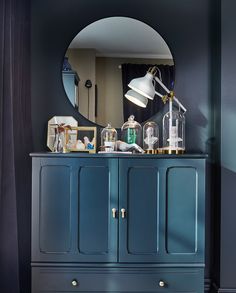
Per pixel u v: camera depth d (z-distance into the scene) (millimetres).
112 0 2596
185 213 2072
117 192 2064
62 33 2580
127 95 2578
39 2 2572
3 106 1935
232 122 2412
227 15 2426
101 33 2594
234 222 2402
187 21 2596
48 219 2066
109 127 2447
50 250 2061
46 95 2566
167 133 2467
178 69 2586
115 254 2055
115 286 2055
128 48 2594
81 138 2555
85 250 2059
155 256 2059
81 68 2584
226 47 2422
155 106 2568
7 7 1990
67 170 2078
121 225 2055
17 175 2252
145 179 2072
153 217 2064
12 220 1952
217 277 2438
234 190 2412
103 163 2072
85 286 2055
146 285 2057
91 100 2580
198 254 2064
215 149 2539
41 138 2561
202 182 2078
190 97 2578
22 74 2379
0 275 1924
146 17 2600
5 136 1938
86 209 2064
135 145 2434
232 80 2418
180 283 2062
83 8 2588
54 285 2057
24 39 2426
